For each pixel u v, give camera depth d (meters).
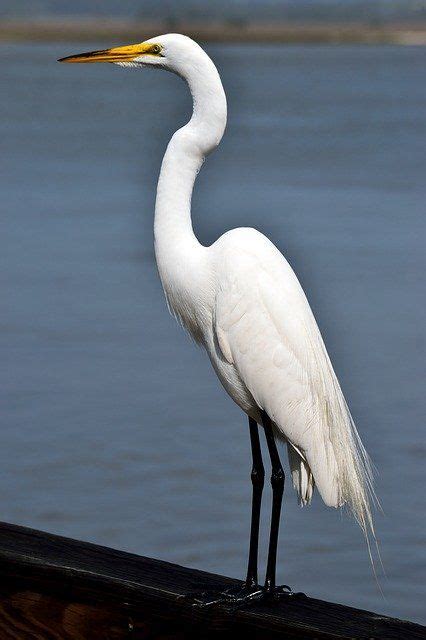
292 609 4.00
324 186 27.55
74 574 4.01
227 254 4.89
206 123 5.15
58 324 15.01
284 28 142.25
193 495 9.66
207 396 12.25
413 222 22.25
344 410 4.96
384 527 9.12
